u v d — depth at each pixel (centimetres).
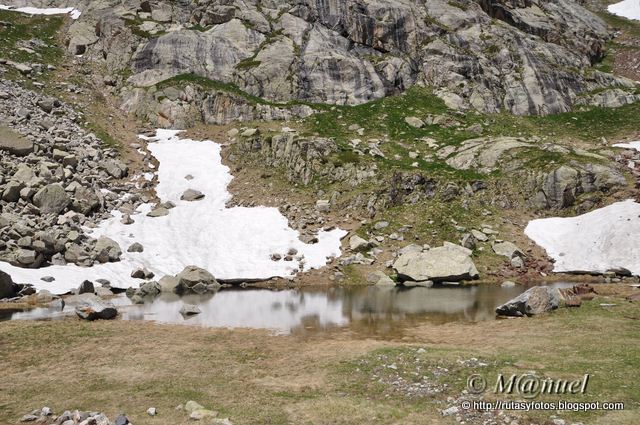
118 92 6344
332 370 1681
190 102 6053
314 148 5100
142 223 4159
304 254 4016
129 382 1572
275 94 6391
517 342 1958
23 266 3166
